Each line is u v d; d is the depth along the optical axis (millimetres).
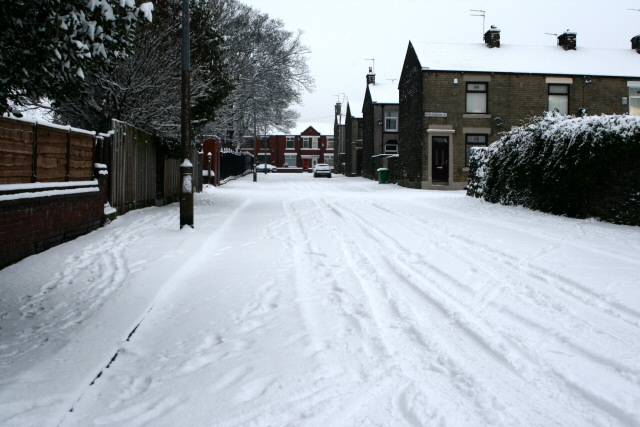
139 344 5156
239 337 5246
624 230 10641
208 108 17750
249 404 3777
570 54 32500
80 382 4215
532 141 14922
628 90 30859
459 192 26391
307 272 7914
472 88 30234
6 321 5871
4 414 3695
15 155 8664
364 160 50125
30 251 9070
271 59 38344
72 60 4859
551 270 7484
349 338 5086
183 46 12219
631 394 3801
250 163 67562
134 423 3580
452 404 3711
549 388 3955
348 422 3484
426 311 5879
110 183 13617
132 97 15414
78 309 6270
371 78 48812
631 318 5484
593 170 12070
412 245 9914
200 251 9578
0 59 4746
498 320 5500
